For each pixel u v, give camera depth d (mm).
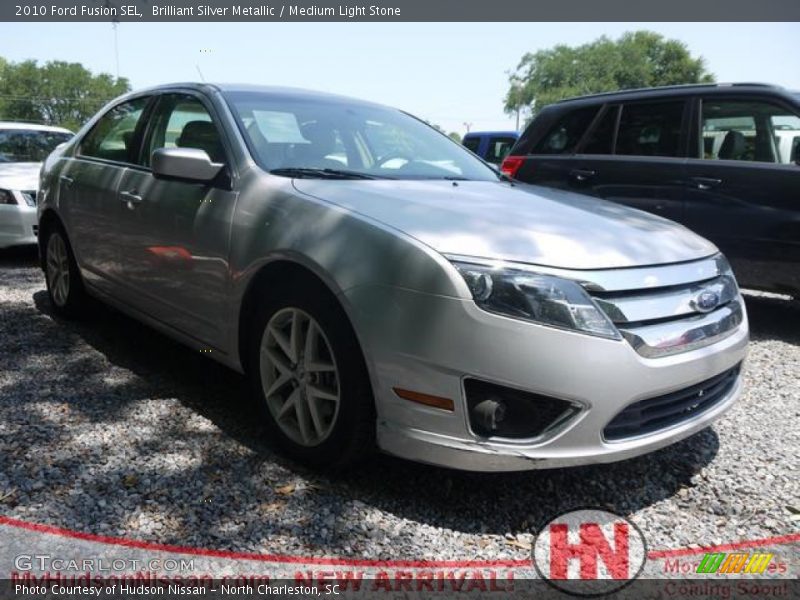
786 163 4793
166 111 3809
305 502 2535
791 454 3084
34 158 7695
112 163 4062
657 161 5391
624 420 2432
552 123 6172
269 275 2848
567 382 2271
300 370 2740
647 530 2486
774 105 4883
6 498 2465
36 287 5707
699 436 3258
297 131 3457
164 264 3410
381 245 2449
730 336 2770
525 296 2273
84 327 4559
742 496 2727
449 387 2314
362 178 3168
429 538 2371
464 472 2805
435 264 2326
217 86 3654
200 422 3154
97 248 4059
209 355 3275
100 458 2775
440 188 3127
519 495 2668
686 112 5336
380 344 2396
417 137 3986
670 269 2578
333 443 2600
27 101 94188
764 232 4855
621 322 2375
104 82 98562
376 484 2686
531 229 2557
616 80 71812
